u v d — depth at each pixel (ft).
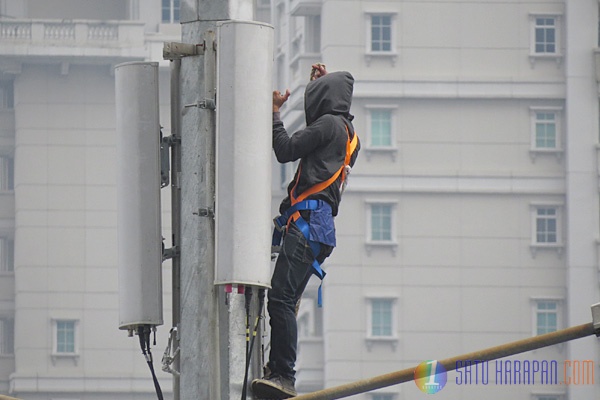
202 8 76.18
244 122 71.72
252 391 75.20
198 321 74.33
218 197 71.61
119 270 76.43
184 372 74.49
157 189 76.48
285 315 78.23
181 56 76.18
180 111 76.33
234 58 71.97
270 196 72.23
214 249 72.43
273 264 79.87
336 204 79.97
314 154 79.71
